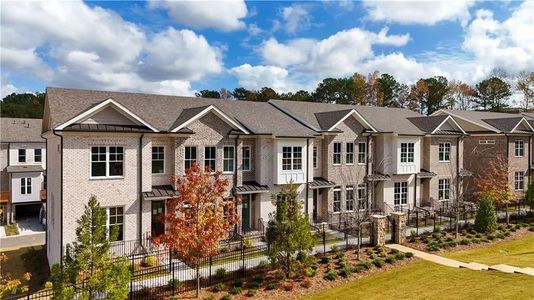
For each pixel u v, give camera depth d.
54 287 12.67
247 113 29.86
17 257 27.08
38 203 40.62
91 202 13.48
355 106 38.62
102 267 13.22
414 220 31.20
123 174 21.58
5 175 41.09
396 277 18.88
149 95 27.88
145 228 22.09
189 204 16.58
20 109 80.38
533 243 25.86
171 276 18.62
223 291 17.02
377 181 33.03
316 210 30.66
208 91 87.25
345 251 22.59
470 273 18.98
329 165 30.33
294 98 77.50
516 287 16.78
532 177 40.88
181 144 23.84
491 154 39.81
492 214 27.88
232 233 25.05
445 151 36.69
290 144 27.61
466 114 44.22
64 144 19.92
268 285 17.64
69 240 19.98
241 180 26.23
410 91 84.62
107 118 21.50
